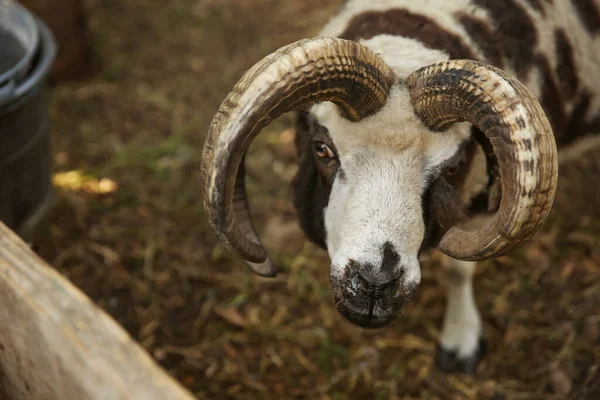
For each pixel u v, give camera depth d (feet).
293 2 22.09
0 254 7.04
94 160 17.06
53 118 18.19
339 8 11.32
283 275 14.40
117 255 14.64
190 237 15.16
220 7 21.99
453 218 9.19
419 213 8.75
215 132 7.52
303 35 20.83
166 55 20.27
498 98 7.41
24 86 11.97
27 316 6.70
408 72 9.04
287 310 13.79
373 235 8.48
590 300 13.60
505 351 12.99
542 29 10.77
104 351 6.05
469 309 12.80
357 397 12.38
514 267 14.38
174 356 12.87
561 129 11.91
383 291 8.50
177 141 17.54
